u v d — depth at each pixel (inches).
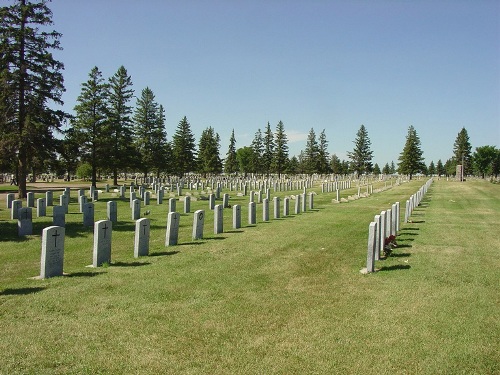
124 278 388.8
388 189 2112.5
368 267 428.1
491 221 850.8
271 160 4347.9
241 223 806.5
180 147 3513.8
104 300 325.4
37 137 1360.7
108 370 219.9
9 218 881.5
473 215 965.8
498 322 291.9
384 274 420.2
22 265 473.1
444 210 1085.8
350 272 427.8
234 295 344.5
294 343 255.6
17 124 1348.4
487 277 409.4
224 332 269.7
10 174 3036.4
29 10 1279.5
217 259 474.6
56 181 2974.9
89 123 1950.1
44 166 1555.1
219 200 1380.4
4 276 423.2
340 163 5398.6
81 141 1948.8
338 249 545.3
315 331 273.7
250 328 276.8
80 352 238.7
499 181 2918.3
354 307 320.5
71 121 1518.2
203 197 1419.8
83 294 339.6
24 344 247.0
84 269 428.5
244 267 439.2
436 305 326.3
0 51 1261.1
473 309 318.0
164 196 1485.0
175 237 568.4
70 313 297.6
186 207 1015.0
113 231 719.7
